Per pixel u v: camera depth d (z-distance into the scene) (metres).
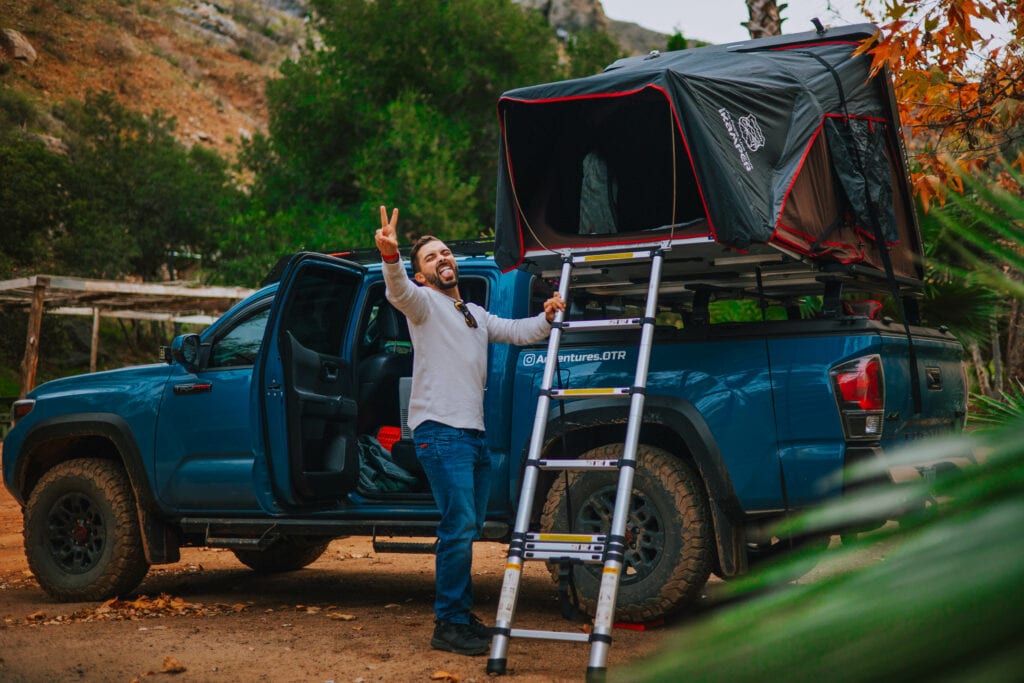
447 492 4.35
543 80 30.00
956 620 0.30
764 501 4.46
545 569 7.11
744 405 4.54
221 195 41.12
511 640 4.55
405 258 6.09
